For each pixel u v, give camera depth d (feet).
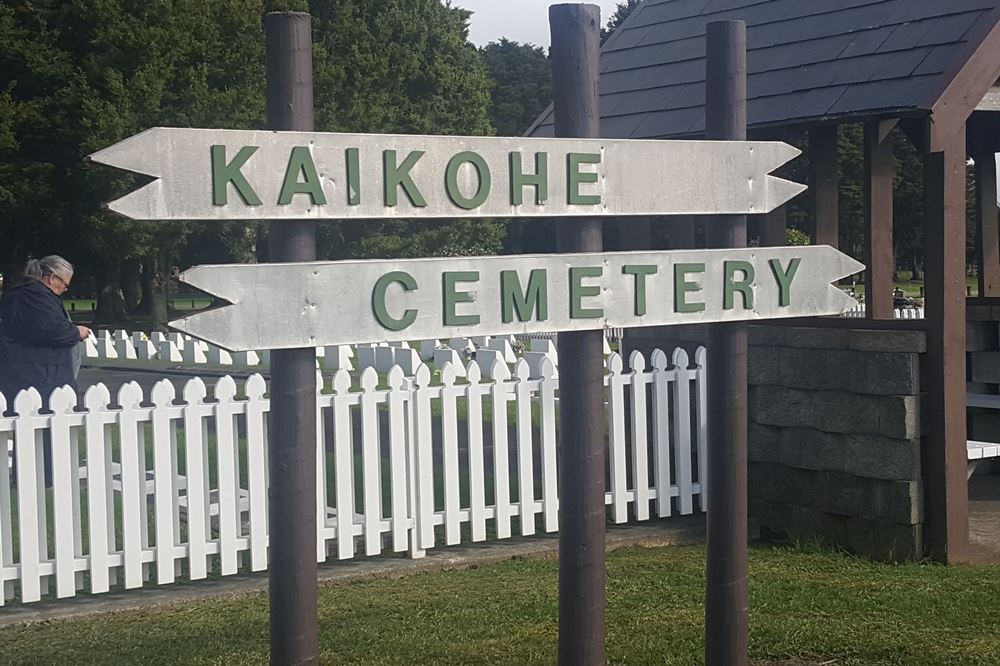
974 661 17.87
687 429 28.94
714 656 14.55
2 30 128.88
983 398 32.60
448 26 197.57
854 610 20.86
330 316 11.15
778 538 27.58
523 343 78.28
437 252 169.58
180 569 24.21
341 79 153.48
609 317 13.01
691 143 13.71
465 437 40.88
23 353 29.78
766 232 27.63
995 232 33.65
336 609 21.06
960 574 23.68
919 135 30.53
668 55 32.89
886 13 27.68
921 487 24.97
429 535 25.22
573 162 12.67
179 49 128.98
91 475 22.07
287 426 11.03
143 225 129.08
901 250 213.66
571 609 12.91
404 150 11.53
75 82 129.18
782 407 27.43
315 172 11.02
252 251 157.69
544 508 27.04
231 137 10.57
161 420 22.71
